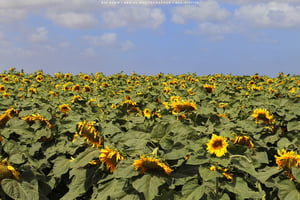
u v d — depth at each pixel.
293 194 3.36
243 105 7.57
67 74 16.47
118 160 3.87
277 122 6.14
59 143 5.73
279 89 10.73
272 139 5.64
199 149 3.74
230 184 3.66
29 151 5.31
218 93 10.29
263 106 6.65
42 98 8.38
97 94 10.83
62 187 5.81
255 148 4.84
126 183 3.72
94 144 4.50
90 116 5.75
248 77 17.45
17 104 7.39
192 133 4.03
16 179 4.05
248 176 4.11
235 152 3.77
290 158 3.54
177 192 3.56
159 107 6.94
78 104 8.25
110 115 6.10
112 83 15.02
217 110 5.92
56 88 13.09
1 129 4.91
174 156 3.53
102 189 4.01
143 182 3.40
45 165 5.28
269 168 4.18
